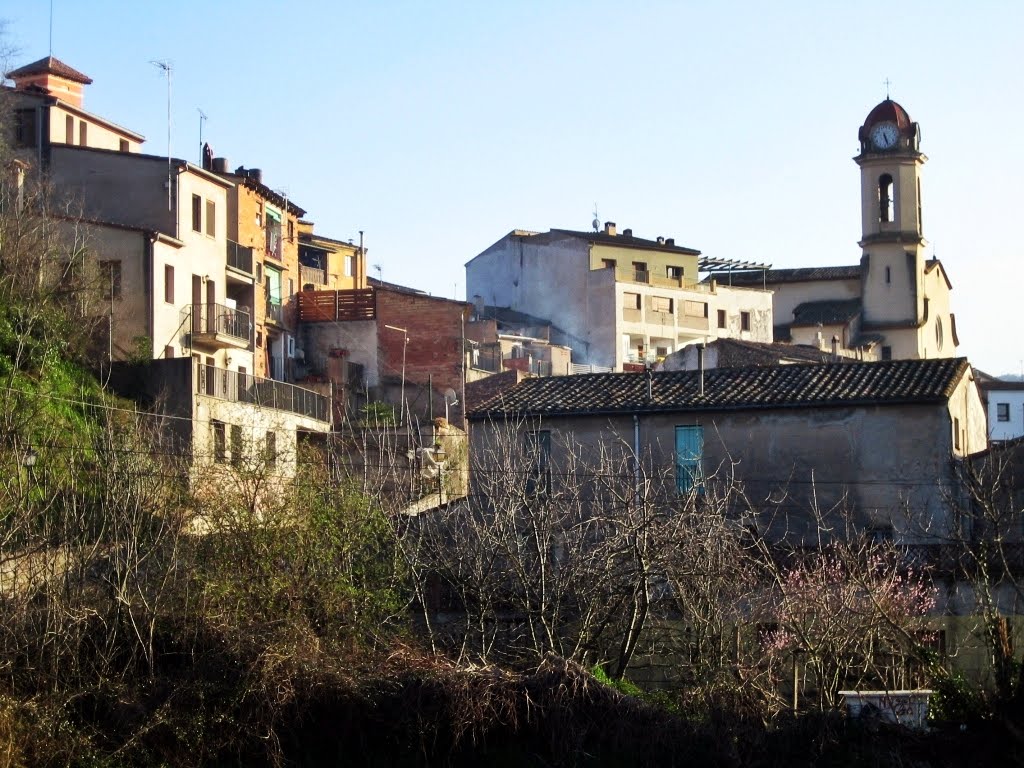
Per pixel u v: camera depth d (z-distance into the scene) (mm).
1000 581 30891
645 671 32594
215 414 46469
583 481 40031
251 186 65938
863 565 34250
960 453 43469
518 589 31766
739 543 36656
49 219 47594
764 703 29062
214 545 31219
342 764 29016
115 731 28375
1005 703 28406
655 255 93188
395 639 31016
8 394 35094
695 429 42594
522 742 29297
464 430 60000
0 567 29188
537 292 92625
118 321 49844
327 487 32906
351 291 69625
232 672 29172
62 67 62094
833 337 90812
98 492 31328
